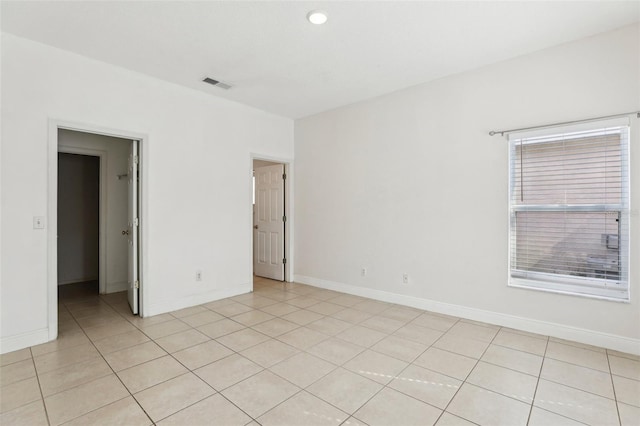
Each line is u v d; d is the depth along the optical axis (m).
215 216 4.18
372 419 1.85
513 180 3.25
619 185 2.72
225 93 4.09
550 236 3.06
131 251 3.68
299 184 5.18
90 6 2.35
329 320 3.46
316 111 4.81
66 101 3.00
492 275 3.33
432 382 2.23
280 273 5.38
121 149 4.66
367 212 4.32
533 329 3.09
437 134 3.69
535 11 2.43
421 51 3.04
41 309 2.84
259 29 2.67
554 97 2.96
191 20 2.54
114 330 3.16
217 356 2.61
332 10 2.42
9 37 2.70
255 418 1.85
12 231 2.70
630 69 2.63
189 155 3.91
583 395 2.07
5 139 2.67
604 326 2.75
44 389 2.12
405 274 3.97
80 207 5.42
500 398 2.04
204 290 4.07
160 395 2.07
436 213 3.70
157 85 3.63
